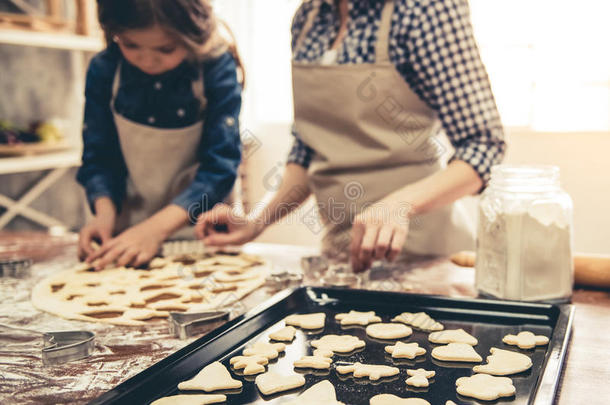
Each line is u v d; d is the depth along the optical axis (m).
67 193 2.49
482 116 1.03
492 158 1.02
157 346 0.65
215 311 0.72
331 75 1.13
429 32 1.03
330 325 0.73
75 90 2.50
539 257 0.79
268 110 3.10
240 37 3.05
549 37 2.34
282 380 0.55
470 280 0.94
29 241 1.33
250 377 0.57
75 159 2.31
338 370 0.58
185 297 0.84
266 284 0.91
